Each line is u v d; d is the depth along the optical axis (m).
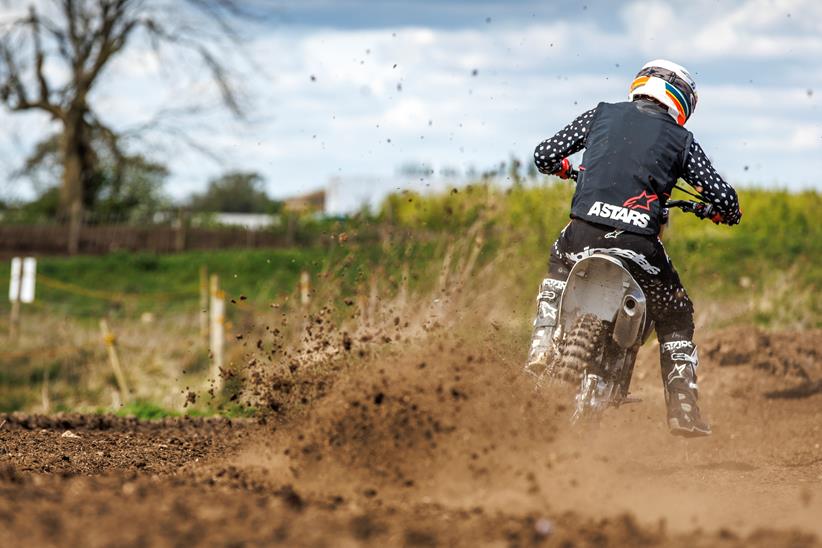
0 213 88.88
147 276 65.88
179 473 11.34
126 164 89.50
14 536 7.13
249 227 80.50
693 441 16.61
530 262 26.61
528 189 29.64
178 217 81.69
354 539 7.46
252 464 11.04
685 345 12.02
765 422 18.53
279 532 7.48
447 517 8.48
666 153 11.46
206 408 24.38
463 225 26.70
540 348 11.23
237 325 29.03
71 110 87.50
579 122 12.12
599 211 11.25
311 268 41.53
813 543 7.61
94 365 30.55
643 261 11.21
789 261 37.94
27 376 29.84
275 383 12.19
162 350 32.31
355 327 13.91
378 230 26.86
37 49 85.75
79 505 8.12
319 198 135.38
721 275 33.22
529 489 9.42
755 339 22.33
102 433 16.95
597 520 8.55
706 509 9.52
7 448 14.15
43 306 45.75
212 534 7.34
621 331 10.83
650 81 12.02
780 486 11.79
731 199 11.55
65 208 89.81
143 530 7.38
